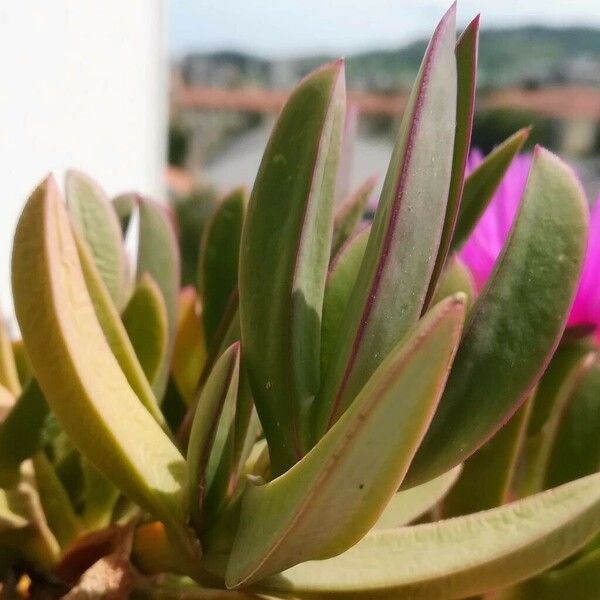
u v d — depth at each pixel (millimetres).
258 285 249
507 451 286
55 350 224
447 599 238
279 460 252
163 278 320
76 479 297
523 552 233
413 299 228
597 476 242
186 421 277
